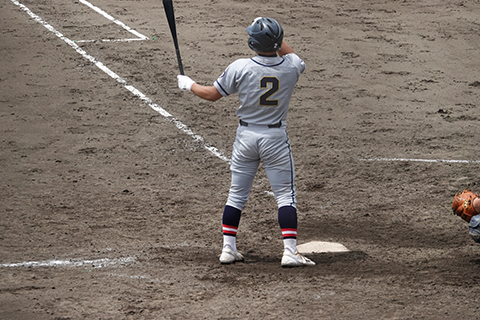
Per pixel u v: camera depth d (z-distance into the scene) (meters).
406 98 42.06
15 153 30.02
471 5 71.94
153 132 34.16
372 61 50.84
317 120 37.34
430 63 50.75
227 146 32.38
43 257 18.81
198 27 59.41
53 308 15.23
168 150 31.45
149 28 58.41
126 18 61.72
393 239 20.89
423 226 22.11
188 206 24.27
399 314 14.88
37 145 31.33
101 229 21.55
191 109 38.62
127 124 35.31
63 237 20.62
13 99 38.66
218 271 17.91
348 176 28.08
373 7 70.25
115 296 16.00
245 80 17.27
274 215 23.48
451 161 30.00
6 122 34.66
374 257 19.03
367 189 26.36
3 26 56.12
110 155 30.34
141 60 48.69
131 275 17.52
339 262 18.59
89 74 44.66
